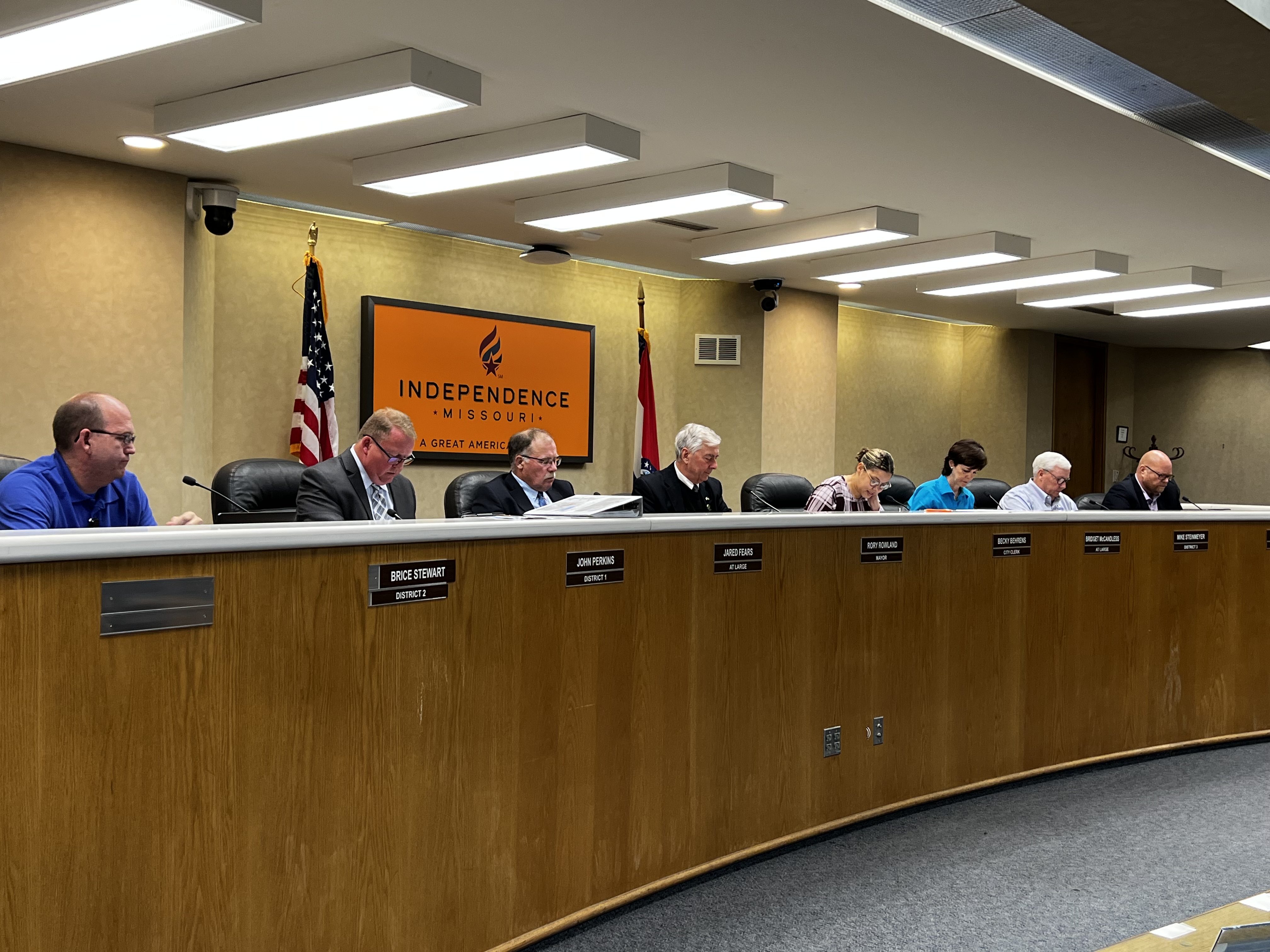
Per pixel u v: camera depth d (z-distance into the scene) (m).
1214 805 3.77
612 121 4.26
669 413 8.02
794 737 3.21
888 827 3.45
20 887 1.60
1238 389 11.59
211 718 1.85
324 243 6.16
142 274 4.95
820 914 2.73
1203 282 7.20
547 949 2.48
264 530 1.91
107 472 2.85
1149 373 11.77
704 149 4.63
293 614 1.98
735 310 7.93
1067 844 3.32
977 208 5.62
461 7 3.21
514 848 2.42
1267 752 4.57
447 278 6.74
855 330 9.66
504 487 4.66
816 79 3.78
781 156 4.72
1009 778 3.92
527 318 7.08
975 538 3.80
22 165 4.61
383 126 4.32
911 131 4.34
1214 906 2.84
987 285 7.34
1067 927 2.68
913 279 7.72
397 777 2.16
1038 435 10.46
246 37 3.44
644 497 4.75
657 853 2.80
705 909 2.75
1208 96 3.68
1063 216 5.78
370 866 2.11
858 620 3.41
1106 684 4.25
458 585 2.29
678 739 2.85
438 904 2.25
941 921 2.71
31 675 1.61
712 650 2.95
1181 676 4.50
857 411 9.71
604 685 2.64
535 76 3.77
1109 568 4.25
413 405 6.50
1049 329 10.38
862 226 5.65
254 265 5.87
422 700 2.21
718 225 6.11
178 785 1.80
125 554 1.71
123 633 1.72
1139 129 4.28
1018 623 3.95
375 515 3.71
